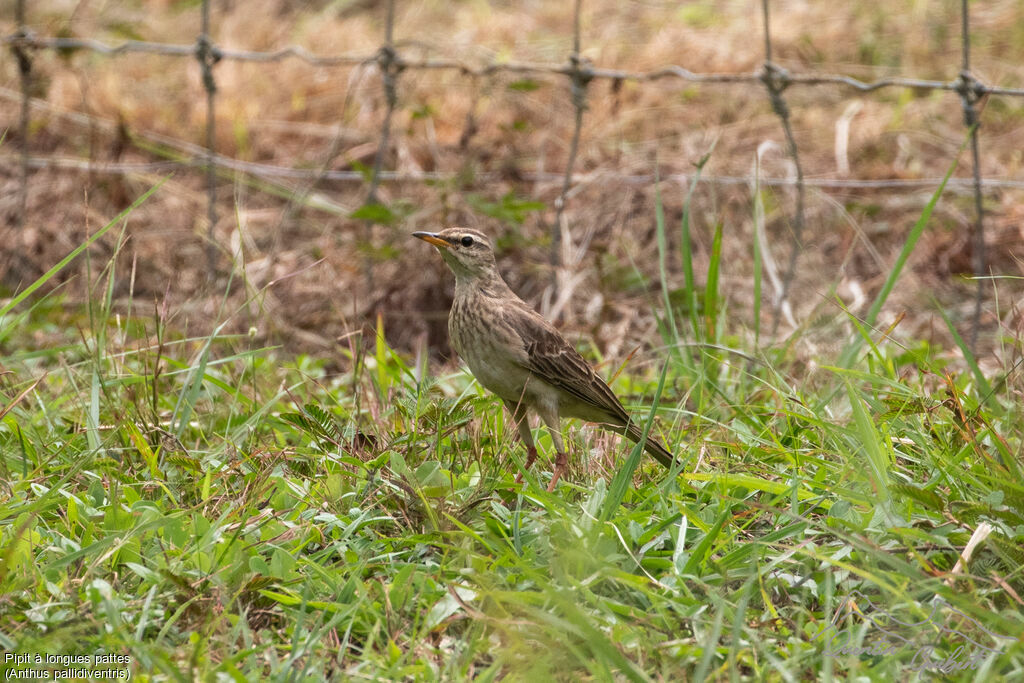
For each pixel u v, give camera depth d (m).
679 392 10.98
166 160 16.83
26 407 10.22
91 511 7.84
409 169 15.98
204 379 10.20
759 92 17.97
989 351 12.89
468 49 18.58
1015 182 15.60
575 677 6.29
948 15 19.44
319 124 17.80
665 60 18.44
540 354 9.46
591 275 14.17
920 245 15.04
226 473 8.41
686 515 7.63
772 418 10.00
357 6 21.69
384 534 7.98
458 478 8.42
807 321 12.09
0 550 7.02
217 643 6.48
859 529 7.29
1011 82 17.70
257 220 15.78
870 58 18.75
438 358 13.84
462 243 9.75
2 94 17.08
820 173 16.39
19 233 14.37
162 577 6.91
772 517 7.92
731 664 6.03
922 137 16.98
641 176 15.80
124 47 14.46
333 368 13.27
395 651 6.43
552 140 16.55
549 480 9.24
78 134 17.08
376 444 9.02
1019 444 8.59
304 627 6.73
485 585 6.87
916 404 9.05
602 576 6.88
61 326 12.85
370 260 14.04
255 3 21.45
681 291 13.46
